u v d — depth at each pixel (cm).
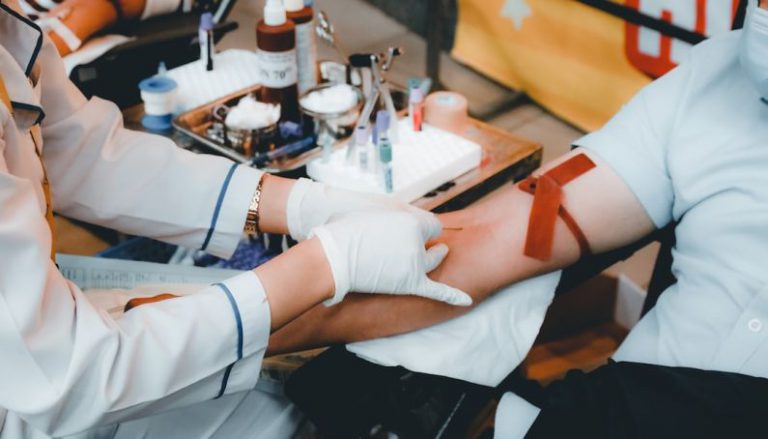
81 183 119
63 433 89
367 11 358
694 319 111
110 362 85
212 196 120
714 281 111
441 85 299
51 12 183
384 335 112
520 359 117
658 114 118
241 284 93
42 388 84
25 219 83
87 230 226
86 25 183
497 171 148
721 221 111
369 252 99
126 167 119
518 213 121
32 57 102
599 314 204
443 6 280
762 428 95
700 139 113
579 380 106
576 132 284
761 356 105
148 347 87
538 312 121
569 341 199
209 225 121
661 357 114
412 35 338
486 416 157
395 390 108
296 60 159
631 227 121
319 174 144
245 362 96
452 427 113
